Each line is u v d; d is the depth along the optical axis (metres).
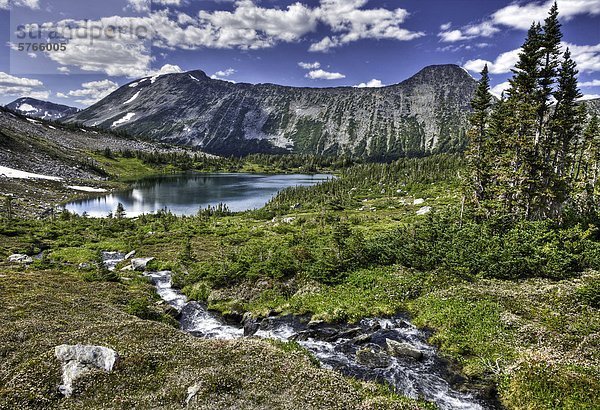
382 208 106.38
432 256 40.09
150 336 23.09
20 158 177.75
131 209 131.00
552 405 17.19
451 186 113.62
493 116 60.06
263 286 39.25
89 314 27.06
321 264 40.53
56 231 80.19
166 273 50.22
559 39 46.59
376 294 34.38
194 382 17.38
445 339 25.50
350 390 17.95
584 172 82.06
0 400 15.38
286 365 19.78
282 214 113.94
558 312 27.09
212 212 116.00
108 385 17.12
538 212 49.94
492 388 19.84
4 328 22.31
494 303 29.34
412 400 17.97
